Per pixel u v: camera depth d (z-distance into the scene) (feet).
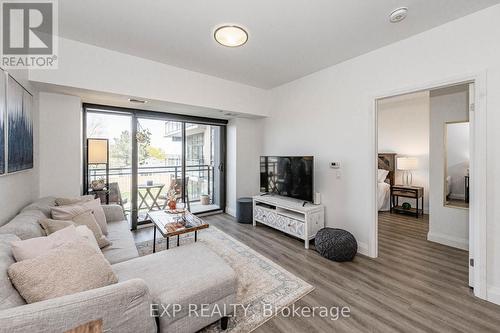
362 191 9.17
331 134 10.36
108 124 11.78
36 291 3.46
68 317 3.11
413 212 15.07
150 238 11.10
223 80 11.96
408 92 7.82
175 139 14.06
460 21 6.63
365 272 7.79
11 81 5.78
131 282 3.77
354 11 6.37
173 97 10.25
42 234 5.38
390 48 8.21
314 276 7.53
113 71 8.74
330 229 9.46
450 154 10.19
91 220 6.86
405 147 17.02
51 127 8.80
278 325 5.37
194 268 5.42
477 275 6.37
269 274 7.64
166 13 6.46
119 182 12.16
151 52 8.91
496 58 6.04
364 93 9.03
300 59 9.55
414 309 5.90
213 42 8.14
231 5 6.12
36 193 8.25
